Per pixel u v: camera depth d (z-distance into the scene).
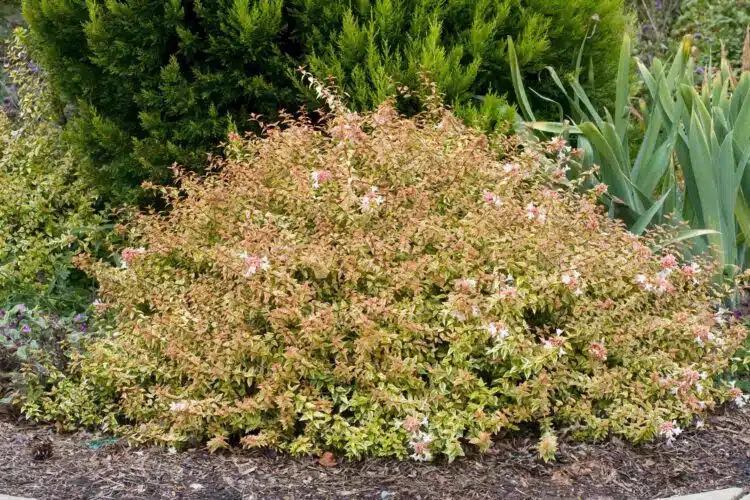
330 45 4.90
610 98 5.75
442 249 3.66
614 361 3.76
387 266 3.59
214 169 5.12
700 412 3.68
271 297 3.57
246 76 5.10
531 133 5.08
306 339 3.43
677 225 4.86
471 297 3.54
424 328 3.41
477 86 5.18
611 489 3.22
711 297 4.18
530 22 5.04
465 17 5.17
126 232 4.77
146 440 3.54
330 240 3.67
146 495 3.10
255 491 3.15
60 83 5.41
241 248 3.69
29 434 3.70
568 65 5.48
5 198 5.36
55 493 3.09
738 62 9.01
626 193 4.94
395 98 4.84
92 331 4.45
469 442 3.47
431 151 4.03
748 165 4.82
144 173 5.18
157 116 5.08
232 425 3.51
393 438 3.35
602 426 3.51
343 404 3.45
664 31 9.68
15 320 4.52
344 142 3.96
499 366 3.57
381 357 3.44
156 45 5.08
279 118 5.14
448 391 3.44
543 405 3.41
